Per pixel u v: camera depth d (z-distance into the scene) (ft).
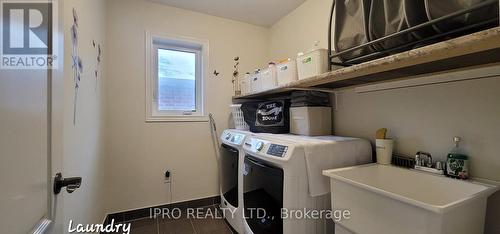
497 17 2.23
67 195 3.39
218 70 8.27
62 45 2.52
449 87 3.67
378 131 4.49
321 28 6.47
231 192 6.30
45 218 2.09
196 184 7.94
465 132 3.49
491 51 2.40
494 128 3.19
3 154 1.44
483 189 2.88
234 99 8.52
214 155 8.22
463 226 2.54
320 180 4.07
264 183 4.54
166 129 7.50
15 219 1.56
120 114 6.86
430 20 2.53
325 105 5.85
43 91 2.05
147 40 7.20
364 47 3.43
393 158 4.50
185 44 7.93
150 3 7.27
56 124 2.31
